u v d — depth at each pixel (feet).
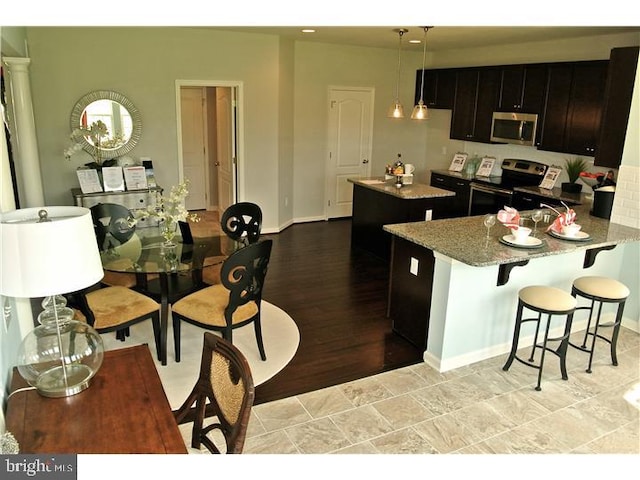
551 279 12.91
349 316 14.62
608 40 18.66
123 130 19.94
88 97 19.13
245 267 10.77
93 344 6.60
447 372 11.68
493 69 22.24
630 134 13.53
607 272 14.10
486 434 9.50
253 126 22.20
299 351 12.48
